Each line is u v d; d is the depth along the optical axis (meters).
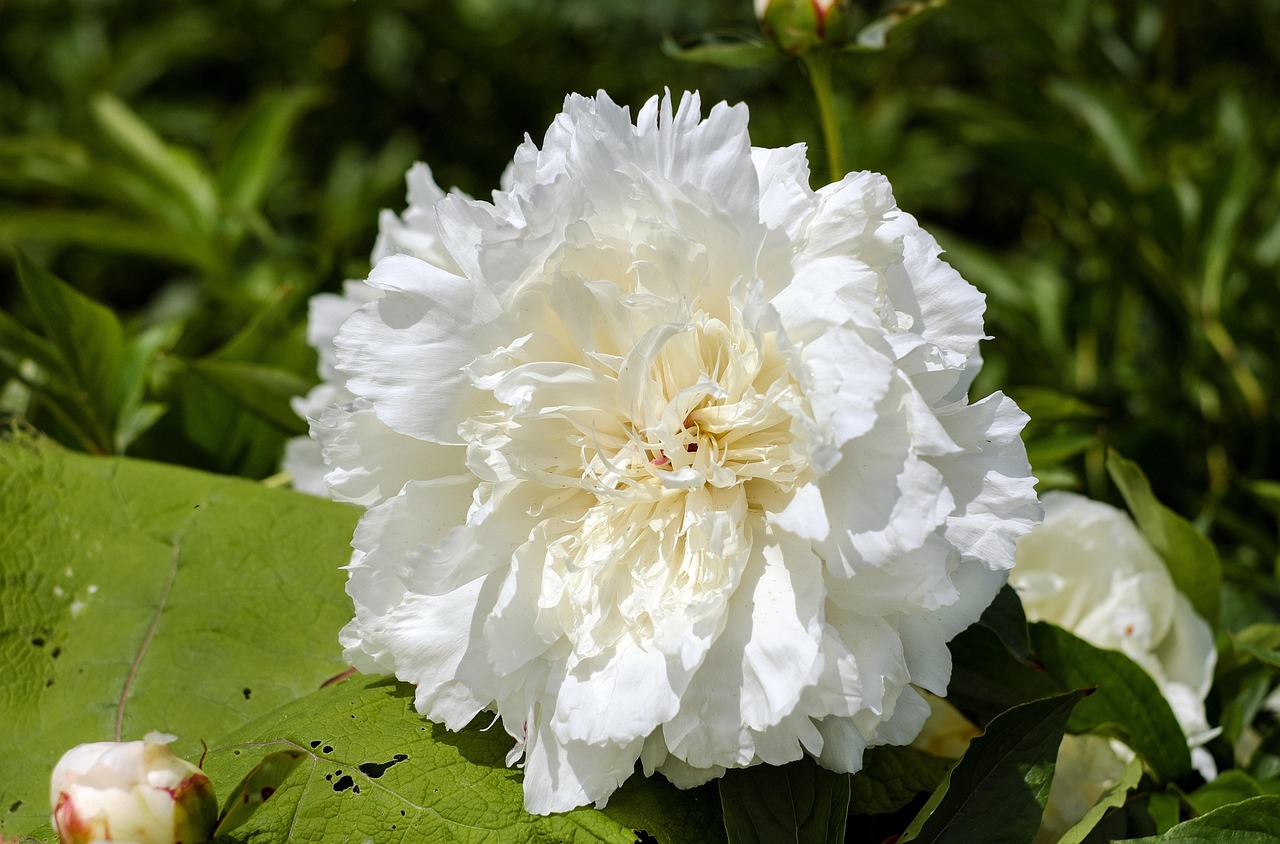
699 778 0.58
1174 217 0.83
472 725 0.60
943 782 0.58
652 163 0.58
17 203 1.44
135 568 0.66
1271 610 0.73
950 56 1.52
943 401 0.59
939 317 0.58
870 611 0.57
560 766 0.57
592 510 0.58
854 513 0.56
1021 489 0.57
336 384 0.72
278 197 1.49
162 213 1.08
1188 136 1.01
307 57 1.59
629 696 0.56
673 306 0.57
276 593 0.65
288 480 0.75
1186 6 1.40
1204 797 0.63
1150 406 0.86
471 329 0.58
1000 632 0.61
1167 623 0.67
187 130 1.59
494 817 0.58
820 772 0.59
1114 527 0.66
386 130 1.62
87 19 1.63
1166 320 0.92
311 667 0.64
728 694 0.57
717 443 0.58
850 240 0.57
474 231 0.59
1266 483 0.77
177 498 0.68
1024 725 0.59
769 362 0.57
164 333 0.79
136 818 0.56
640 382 0.57
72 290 0.74
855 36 0.69
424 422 0.58
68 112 1.50
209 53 1.60
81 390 0.75
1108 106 0.93
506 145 1.58
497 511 0.58
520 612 0.58
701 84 1.51
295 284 0.94
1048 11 1.09
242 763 0.59
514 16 1.55
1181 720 0.65
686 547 0.58
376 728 0.60
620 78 1.53
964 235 1.65
